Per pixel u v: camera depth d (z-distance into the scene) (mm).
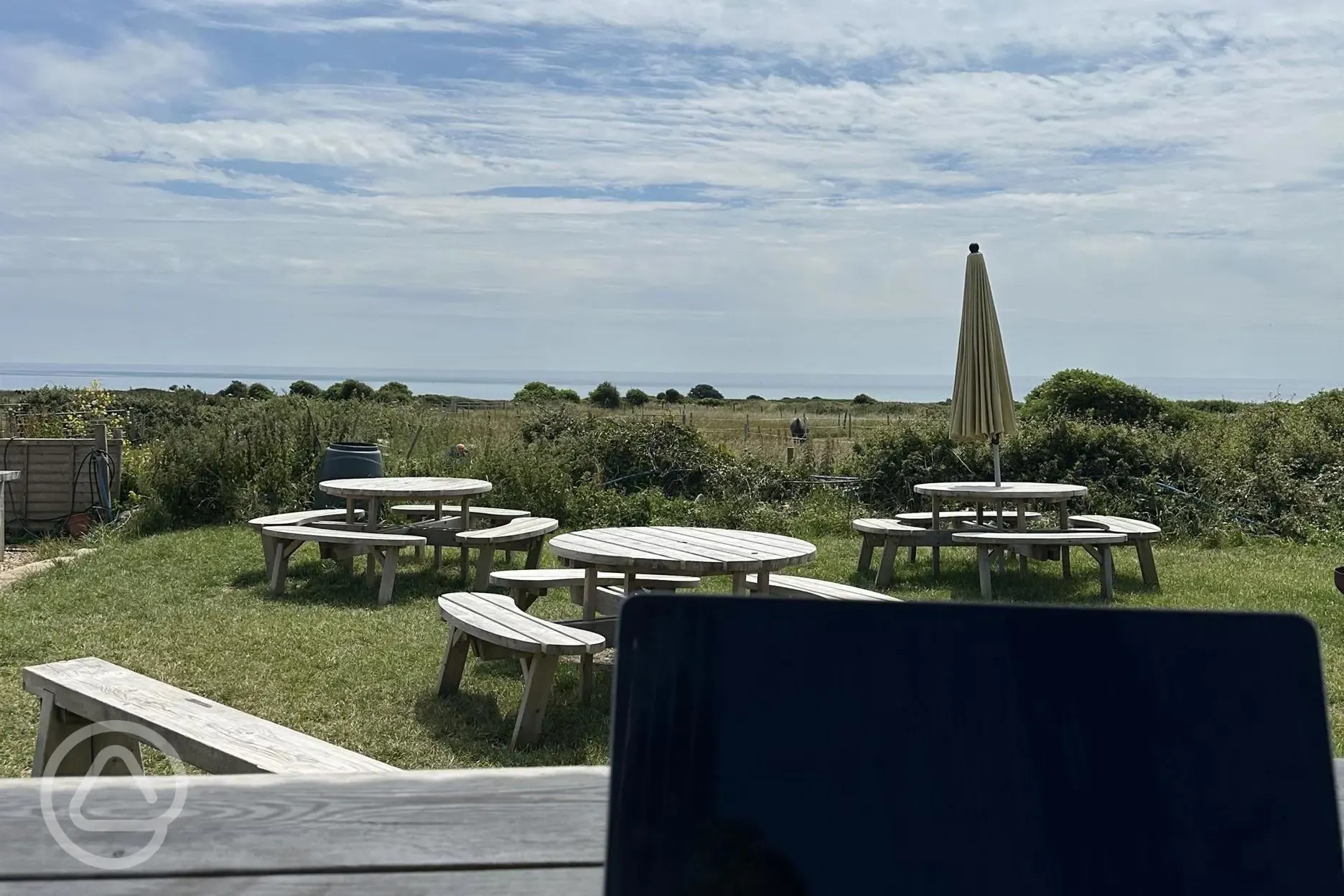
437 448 12164
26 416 11906
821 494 11133
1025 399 16078
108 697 3039
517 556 9055
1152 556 7836
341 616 6367
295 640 5746
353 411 12070
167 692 3131
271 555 7414
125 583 7262
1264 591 7531
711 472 11359
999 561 8344
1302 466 11133
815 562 8906
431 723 4477
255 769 2553
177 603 6699
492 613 4621
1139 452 10781
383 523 8992
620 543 5191
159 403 18484
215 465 10086
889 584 7906
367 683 4984
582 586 5551
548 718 4605
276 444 10391
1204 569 8523
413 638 5855
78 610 6441
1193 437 11438
